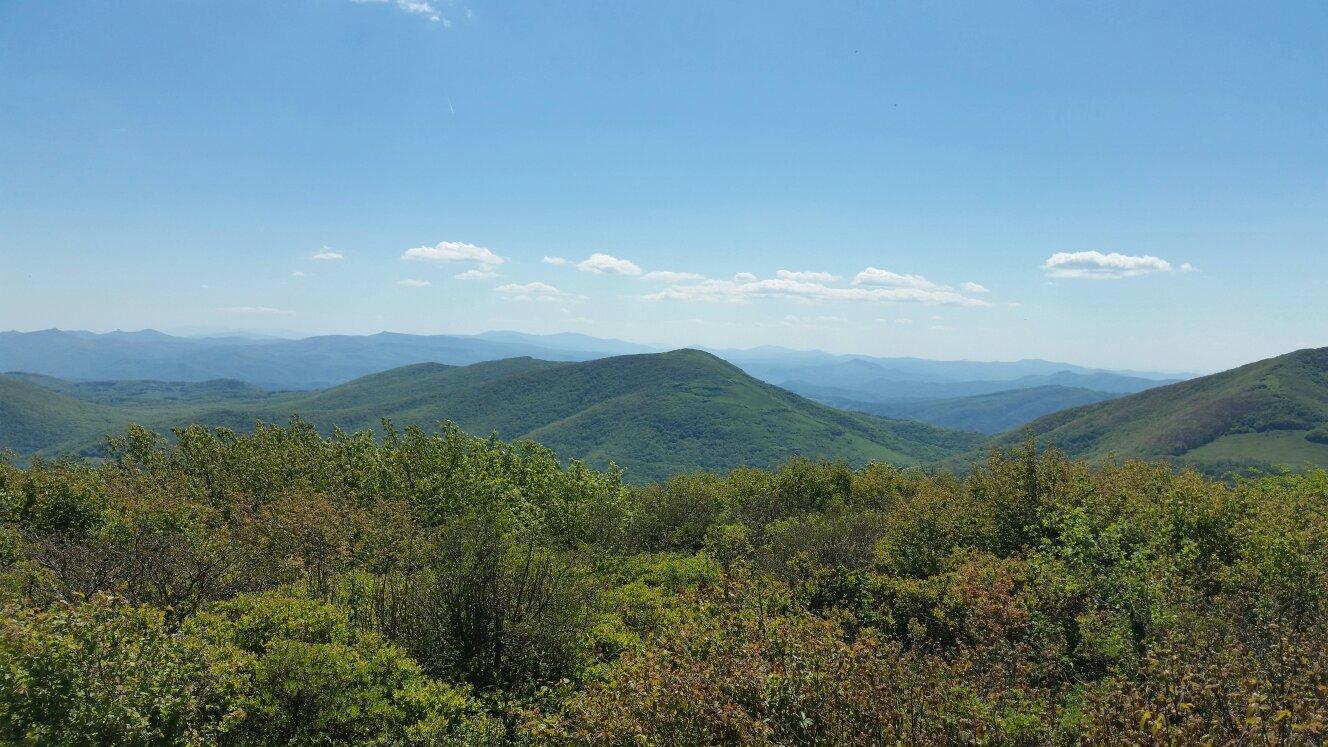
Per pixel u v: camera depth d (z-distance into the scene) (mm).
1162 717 4543
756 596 8328
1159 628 8203
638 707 5340
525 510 16469
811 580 12023
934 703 5238
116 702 5324
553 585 10180
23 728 5070
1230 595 9289
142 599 9570
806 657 5531
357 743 7363
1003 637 8023
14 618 5684
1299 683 5238
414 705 7891
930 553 12906
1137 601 9000
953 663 7207
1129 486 14109
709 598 8102
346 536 12312
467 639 9492
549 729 6285
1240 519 11312
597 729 5543
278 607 9289
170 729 5793
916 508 14266
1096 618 8844
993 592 9164
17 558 11359
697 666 5680
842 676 5359
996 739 5281
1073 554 10742
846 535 14195
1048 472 14078
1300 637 6762
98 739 5270
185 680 6094
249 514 15000
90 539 11977
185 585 10203
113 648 5676
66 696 5215
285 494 16156
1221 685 4953
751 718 5062
